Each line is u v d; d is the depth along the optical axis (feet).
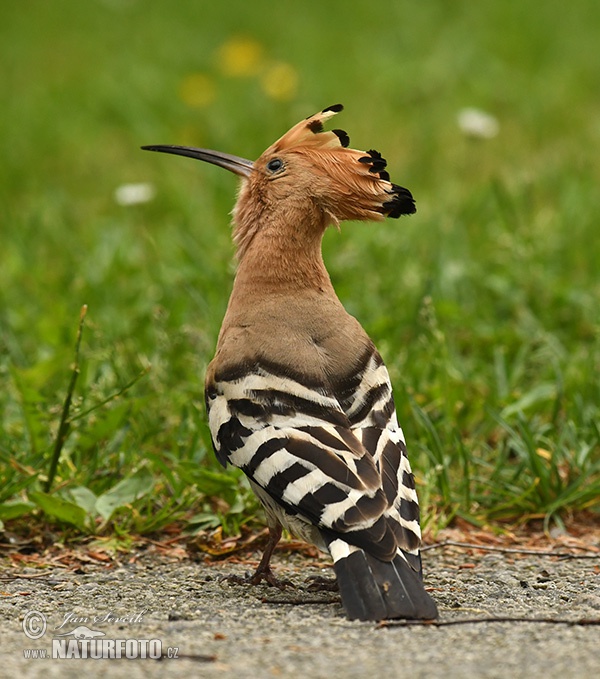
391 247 46.70
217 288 43.16
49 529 29.66
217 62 76.18
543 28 81.00
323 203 28.30
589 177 53.52
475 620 22.66
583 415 34.45
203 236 49.55
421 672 19.79
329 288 28.78
